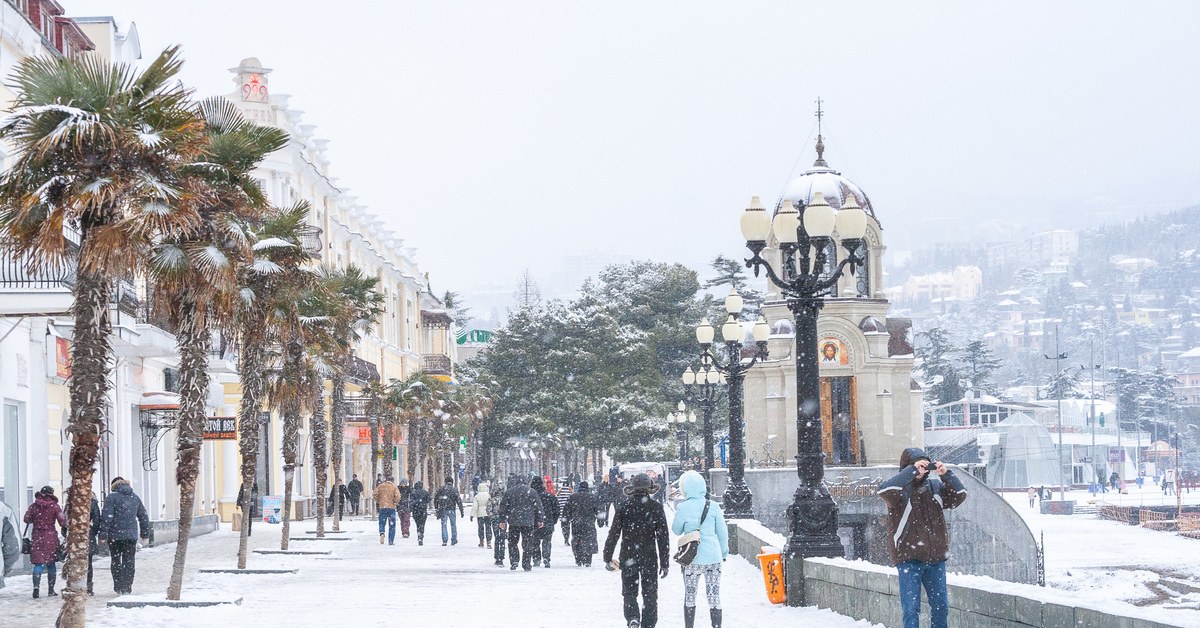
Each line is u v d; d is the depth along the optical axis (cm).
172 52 1723
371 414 5794
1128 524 8775
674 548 3341
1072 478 15075
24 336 2806
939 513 1250
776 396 6875
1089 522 9038
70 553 1584
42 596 2152
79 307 1623
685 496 1580
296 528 4875
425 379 6388
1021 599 1116
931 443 11988
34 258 1686
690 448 10181
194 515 4328
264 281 2511
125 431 3581
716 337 11125
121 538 2136
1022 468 13025
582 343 9950
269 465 5594
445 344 10331
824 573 1709
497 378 10119
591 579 2502
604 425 9619
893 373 6900
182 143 1712
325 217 6322
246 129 2127
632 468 7044
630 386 9956
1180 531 7969
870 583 1510
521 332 10112
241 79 5544
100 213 1644
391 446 6072
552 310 10144
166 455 4194
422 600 2042
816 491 1823
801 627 1557
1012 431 13175
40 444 2916
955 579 1327
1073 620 1026
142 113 1688
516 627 1639
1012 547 4419
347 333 3878
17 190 1630
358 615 1812
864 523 4631
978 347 18400
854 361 6800
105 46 3694
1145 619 929
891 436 6762
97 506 2181
